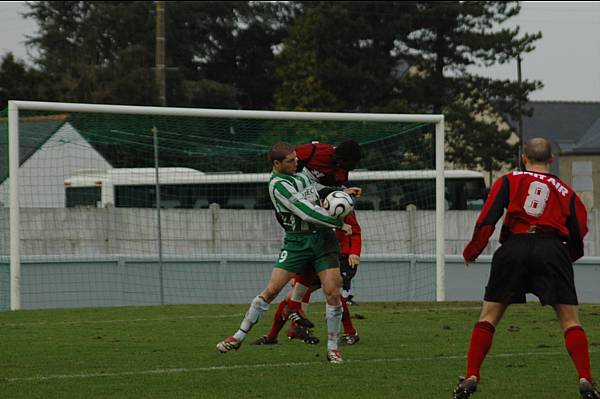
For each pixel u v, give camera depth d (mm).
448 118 160750
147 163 94500
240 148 72750
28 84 178750
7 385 24000
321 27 168000
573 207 22078
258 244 73500
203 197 96562
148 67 184250
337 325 27594
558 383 24375
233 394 22828
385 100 167875
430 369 26547
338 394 22781
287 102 165500
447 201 114688
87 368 26797
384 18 168750
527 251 21688
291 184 26750
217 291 61406
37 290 57938
